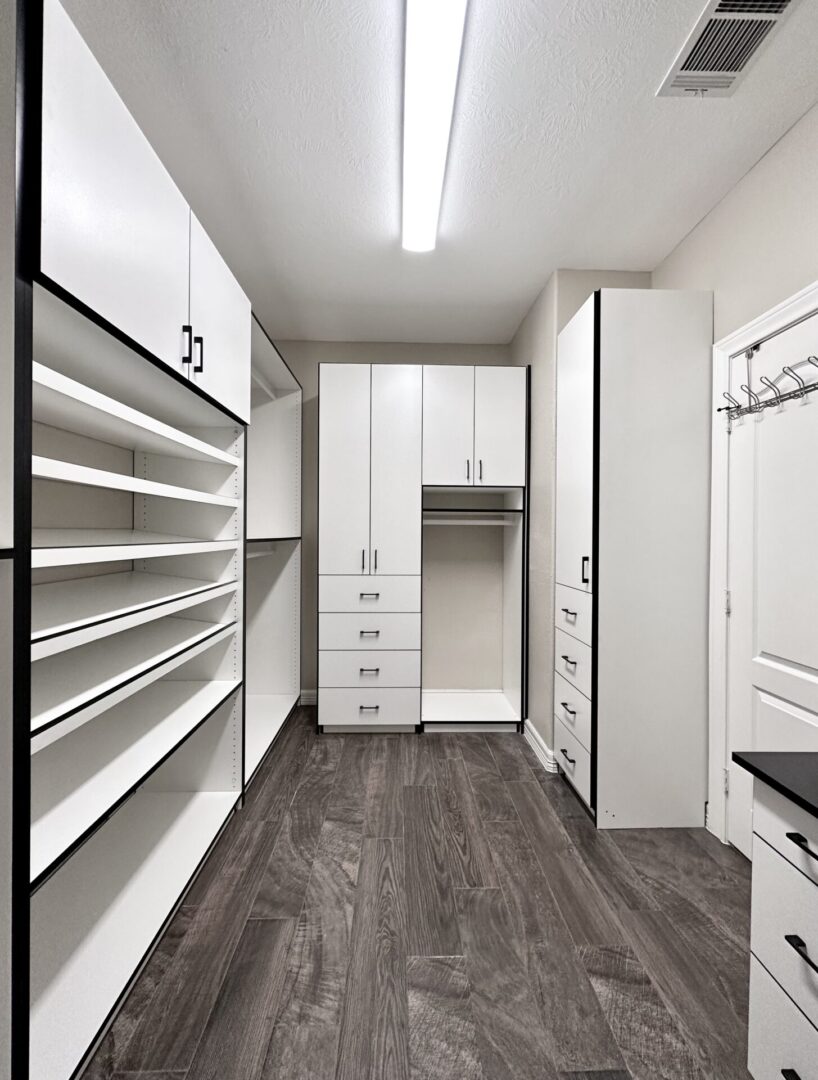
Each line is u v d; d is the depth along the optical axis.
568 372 2.88
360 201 2.48
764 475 2.15
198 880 2.06
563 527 2.95
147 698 2.29
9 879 1.04
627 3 1.52
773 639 2.10
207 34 1.63
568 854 2.27
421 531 3.64
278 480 4.09
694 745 2.50
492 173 2.28
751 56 1.70
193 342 1.83
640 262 3.03
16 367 1.01
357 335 4.16
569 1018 1.48
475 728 3.69
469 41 1.65
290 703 3.94
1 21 0.99
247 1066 1.33
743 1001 1.54
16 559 1.02
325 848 2.29
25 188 1.02
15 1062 1.05
